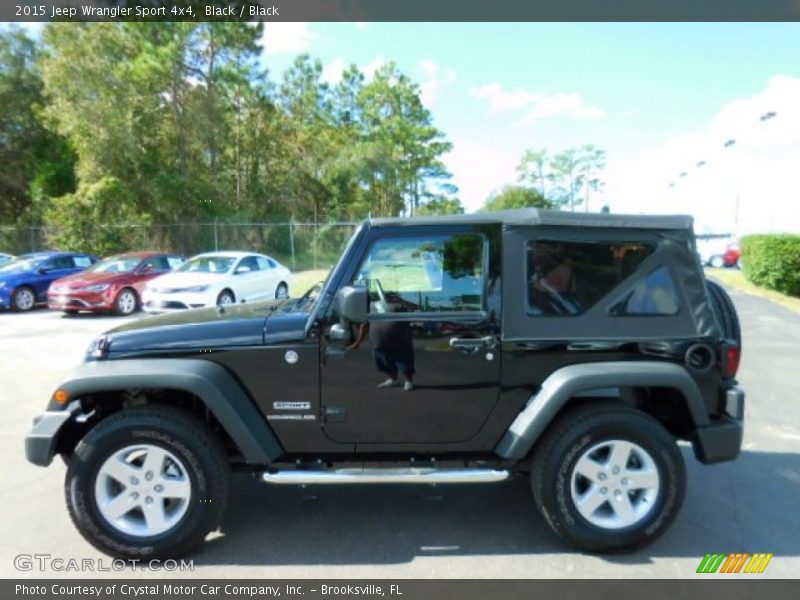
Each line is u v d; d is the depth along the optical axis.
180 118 29.53
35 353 9.12
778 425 5.55
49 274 15.13
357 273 3.33
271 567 3.15
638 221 3.35
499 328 3.29
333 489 4.19
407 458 3.45
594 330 3.30
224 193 32.97
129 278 13.79
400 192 56.72
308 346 3.28
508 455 3.23
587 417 3.25
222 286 12.15
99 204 26.17
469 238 3.34
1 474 4.39
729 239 29.08
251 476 4.43
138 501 3.20
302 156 43.84
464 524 3.64
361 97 56.91
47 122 28.72
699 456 3.32
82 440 3.18
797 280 15.53
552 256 3.33
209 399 3.14
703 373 3.30
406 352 3.29
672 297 3.34
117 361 3.27
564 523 3.23
